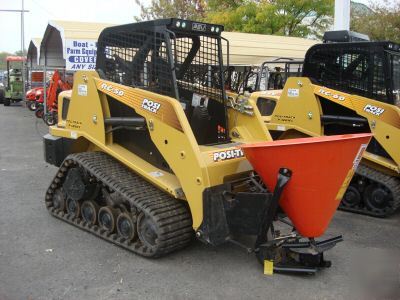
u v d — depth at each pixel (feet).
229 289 13.96
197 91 17.57
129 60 17.15
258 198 14.17
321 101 22.94
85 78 17.99
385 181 20.77
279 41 56.70
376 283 14.49
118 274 14.82
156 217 15.23
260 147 13.47
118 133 17.80
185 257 16.08
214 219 14.56
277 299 13.44
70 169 18.72
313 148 12.99
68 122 19.12
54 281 14.29
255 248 14.83
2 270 14.98
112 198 17.16
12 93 83.92
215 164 14.85
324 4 65.87
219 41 17.48
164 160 16.46
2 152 35.40
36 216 20.16
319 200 13.71
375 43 20.92
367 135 13.39
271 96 28.60
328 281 14.57
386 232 19.33
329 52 22.65
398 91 21.48
